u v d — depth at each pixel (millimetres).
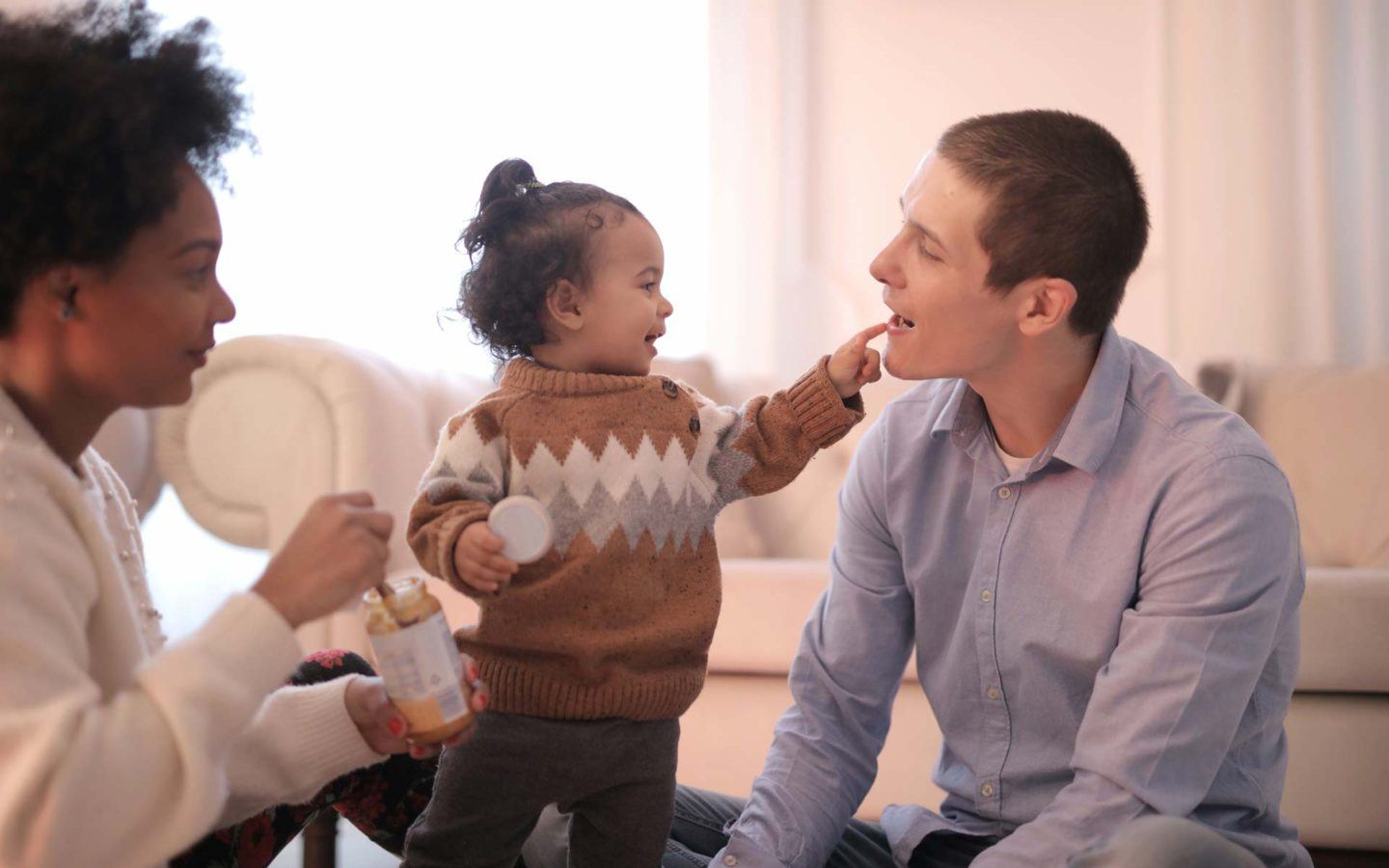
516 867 1396
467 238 1293
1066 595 1273
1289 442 2592
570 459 1196
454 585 1106
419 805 1325
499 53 3533
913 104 3357
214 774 768
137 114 812
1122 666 1181
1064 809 1148
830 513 2688
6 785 709
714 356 3400
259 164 3525
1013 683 1304
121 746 734
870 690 1406
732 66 3447
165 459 2223
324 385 2143
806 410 1277
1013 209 1207
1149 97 3238
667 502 1225
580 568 1183
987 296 1238
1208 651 1159
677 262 3465
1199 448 1226
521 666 1189
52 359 843
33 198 790
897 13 3365
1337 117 3156
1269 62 3168
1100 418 1259
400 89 3539
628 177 3494
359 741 1006
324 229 3520
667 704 1221
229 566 3410
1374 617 1910
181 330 860
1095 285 1241
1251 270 3164
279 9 3543
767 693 2059
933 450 1390
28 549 761
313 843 1653
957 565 1365
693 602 1246
